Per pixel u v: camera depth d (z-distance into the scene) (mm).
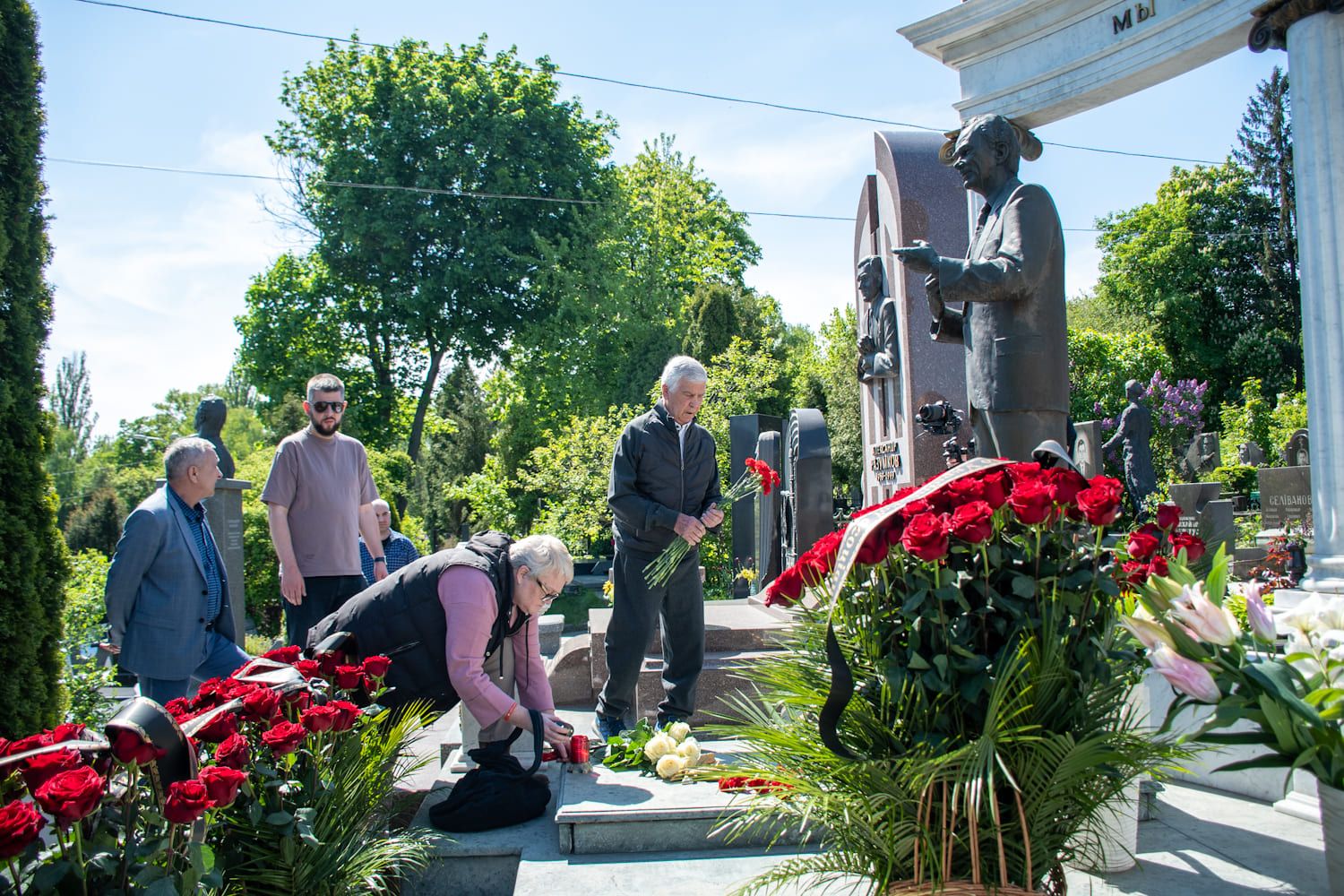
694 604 4500
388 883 3201
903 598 2096
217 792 1999
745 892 2410
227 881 2451
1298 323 32500
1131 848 2912
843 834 2094
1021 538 2135
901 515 2100
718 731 2260
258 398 32062
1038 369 3992
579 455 15469
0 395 4043
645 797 3484
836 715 1988
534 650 4027
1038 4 6312
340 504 5523
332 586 5508
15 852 1692
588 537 15641
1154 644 2025
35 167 4246
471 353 29016
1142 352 28219
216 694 2609
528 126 27609
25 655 4105
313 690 2818
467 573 3613
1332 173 4898
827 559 2219
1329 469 4859
